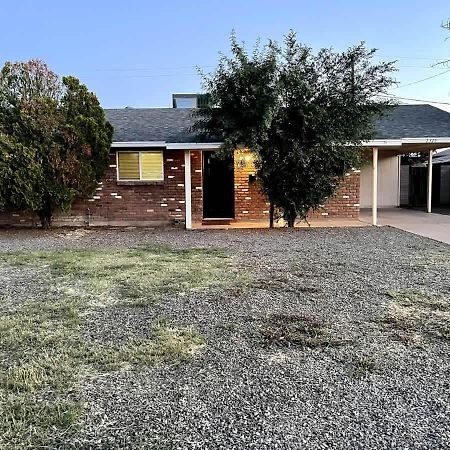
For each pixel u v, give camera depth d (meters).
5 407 2.72
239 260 7.21
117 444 2.35
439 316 4.40
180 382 3.06
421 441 2.36
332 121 10.27
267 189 11.12
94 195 12.21
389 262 6.98
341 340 3.80
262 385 3.01
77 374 3.18
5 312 4.57
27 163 10.64
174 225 12.30
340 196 12.73
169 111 15.23
